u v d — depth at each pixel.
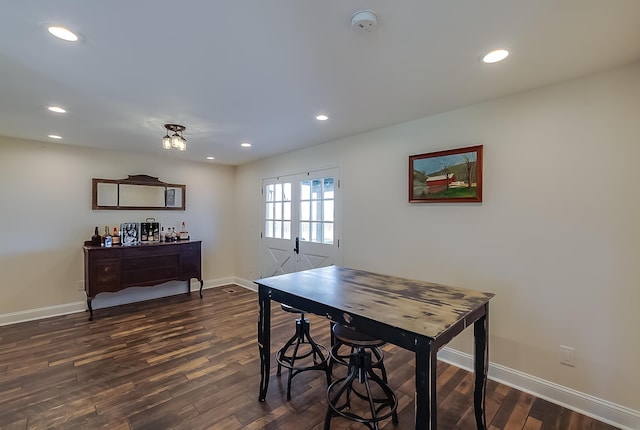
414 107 2.60
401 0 1.28
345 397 2.21
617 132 1.93
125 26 1.46
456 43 1.63
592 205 2.02
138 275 4.16
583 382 2.07
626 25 1.46
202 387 2.32
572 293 2.11
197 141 3.80
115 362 2.69
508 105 2.37
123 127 3.14
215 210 5.45
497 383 2.41
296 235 4.35
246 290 5.20
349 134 3.49
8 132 3.35
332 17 1.40
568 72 1.97
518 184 2.33
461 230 2.65
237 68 1.91
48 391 2.26
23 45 1.62
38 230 3.82
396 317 1.52
